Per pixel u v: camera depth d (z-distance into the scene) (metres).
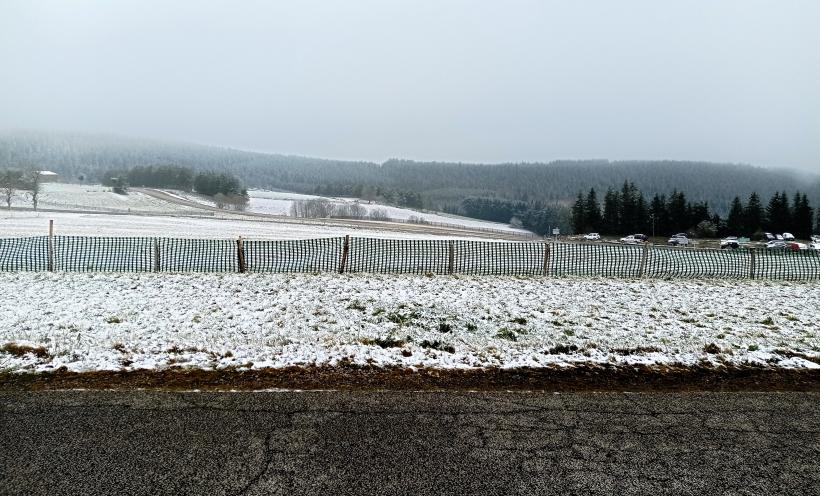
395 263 15.55
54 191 105.44
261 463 4.50
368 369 7.19
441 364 7.48
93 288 11.83
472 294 12.18
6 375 6.66
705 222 78.12
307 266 15.14
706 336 9.22
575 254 17.11
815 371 7.72
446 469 4.47
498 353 8.03
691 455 4.84
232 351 7.69
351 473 4.37
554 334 9.10
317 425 5.25
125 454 4.60
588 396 6.30
